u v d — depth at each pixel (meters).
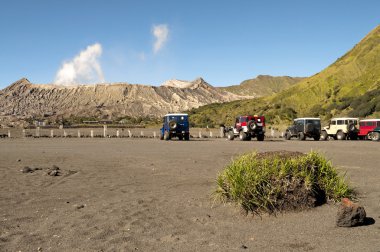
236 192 6.12
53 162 13.82
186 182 9.18
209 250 4.40
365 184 8.48
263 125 32.94
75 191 8.06
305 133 33.84
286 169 6.21
